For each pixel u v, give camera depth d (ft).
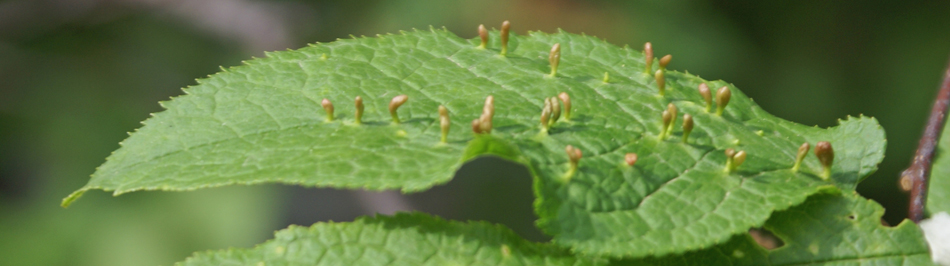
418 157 0.75
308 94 0.80
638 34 1.49
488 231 0.76
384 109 0.79
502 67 0.83
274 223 1.51
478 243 0.75
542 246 0.76
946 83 0.86
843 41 1.85
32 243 1.47
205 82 0.80
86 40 1.93
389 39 0.84
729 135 0.80
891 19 1.83
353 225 0.75
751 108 0.83
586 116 0.80
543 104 0.80
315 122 0.78
